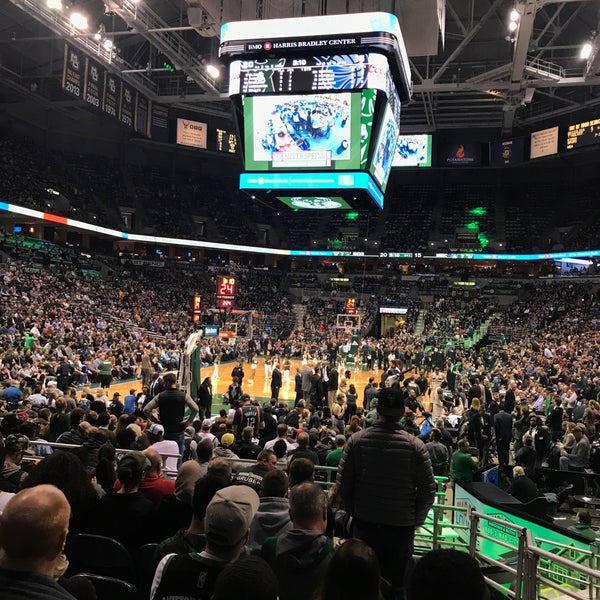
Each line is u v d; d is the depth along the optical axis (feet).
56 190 134.72
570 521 27.14
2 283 95.66
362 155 42.11
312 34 41.16
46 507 6.26
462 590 5.38
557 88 134.00
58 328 85.51
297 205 49.32
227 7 47.14
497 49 118.21
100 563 12.22
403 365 98.43
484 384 59.93
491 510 24.08
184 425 28.30
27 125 145.48
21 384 48.73
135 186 163.12
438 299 157.79
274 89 42.57
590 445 37.91
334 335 129.70
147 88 121.90
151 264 156.46
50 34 104.53
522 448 33.76
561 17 103.50
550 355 93.86
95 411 31.04
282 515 12.16
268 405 44.14
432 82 101.86
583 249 141.69
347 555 6.27
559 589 14.70
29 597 5.88
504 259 158.92
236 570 6.03
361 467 12.89
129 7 78.84
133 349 88.58
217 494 8.70
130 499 13.29
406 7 46.24
